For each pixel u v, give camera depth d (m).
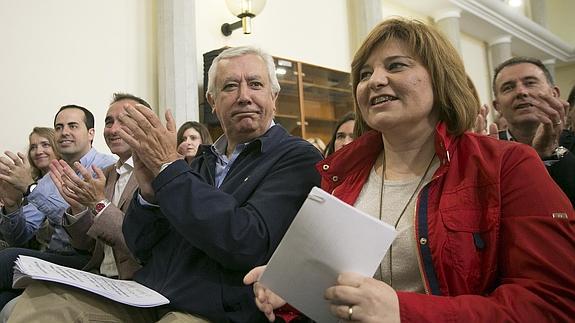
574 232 0.85
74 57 3.13
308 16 4.64
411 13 5.93
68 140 2.64
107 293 1.23
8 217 2.28
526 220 0.89
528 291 0.82
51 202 2.25
